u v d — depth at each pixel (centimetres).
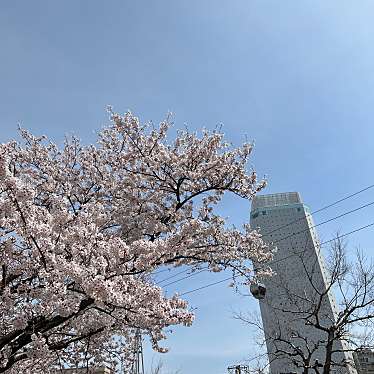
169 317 738
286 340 1315
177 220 1001
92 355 1043
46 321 709
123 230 939
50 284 644
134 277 763
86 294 630
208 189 1039
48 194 997
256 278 1032
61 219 689
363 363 1272
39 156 1077
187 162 1038
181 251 862
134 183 1017
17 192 612
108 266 677
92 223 718
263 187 1063
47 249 642
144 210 991
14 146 1055
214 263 987
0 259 691
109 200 1038
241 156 1061
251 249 1016
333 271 1291
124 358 1103
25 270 709
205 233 933
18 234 657
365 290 1238
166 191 1030
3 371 709
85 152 1087
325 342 1266
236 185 1053
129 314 715
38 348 676
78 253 669
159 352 855
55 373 995
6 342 693
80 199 1038
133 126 1067
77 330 859
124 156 1044
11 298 708
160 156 1015
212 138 1058
